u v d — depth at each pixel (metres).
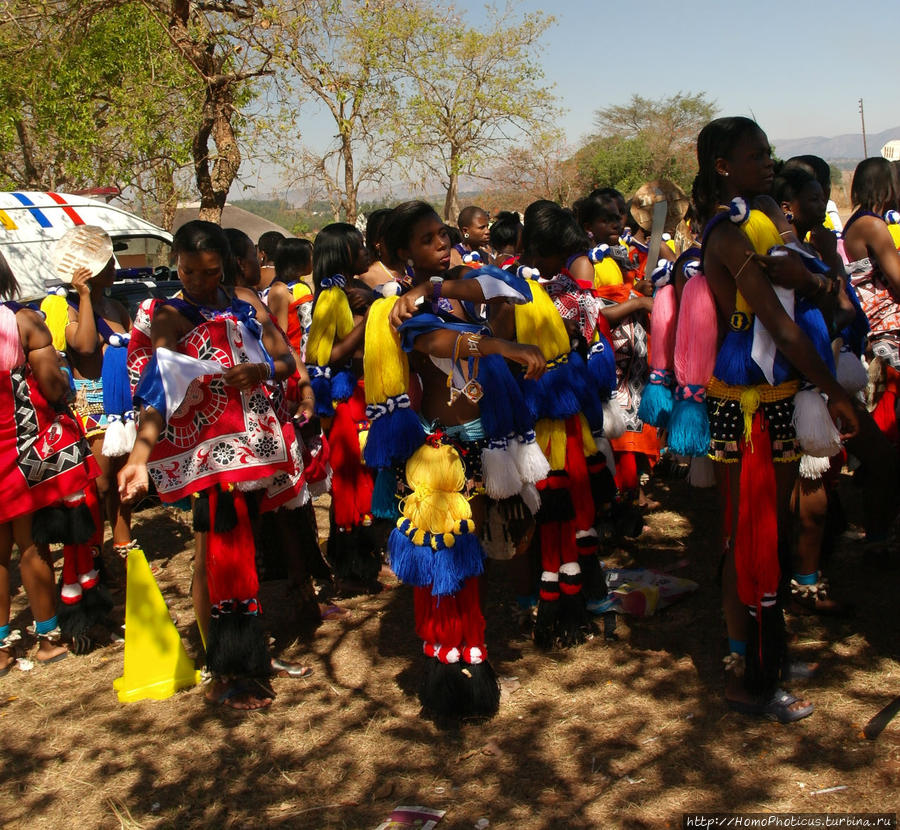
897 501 4.80
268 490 4.07
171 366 3.57
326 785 3.37
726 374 3.38
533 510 3.75
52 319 5.41
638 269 6.02
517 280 3.70
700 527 5.71
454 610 3.59
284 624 4.77
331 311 4.77
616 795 3.14
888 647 3.95
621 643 4.25
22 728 3.94
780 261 3.18
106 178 14.56
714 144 3.47
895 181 4.68
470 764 3.42
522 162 31.55
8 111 14.12
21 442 4.28
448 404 3.55
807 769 3.19
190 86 13.23
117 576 5.62
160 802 3.35
